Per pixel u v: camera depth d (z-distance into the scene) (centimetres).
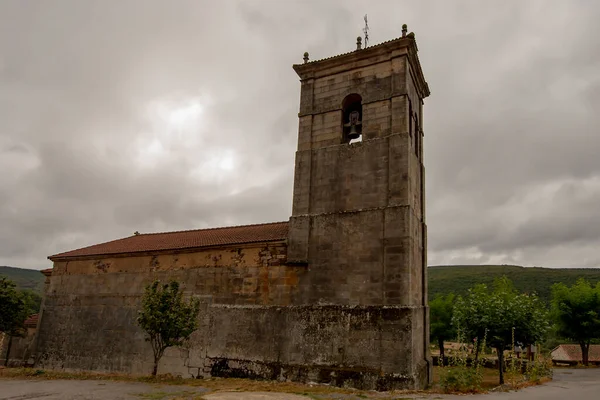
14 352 2656
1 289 2511
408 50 2005
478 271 11956
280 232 2173
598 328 3688
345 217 1889
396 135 1881
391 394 1461
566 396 1424
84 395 1438
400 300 1672
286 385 1678
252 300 1973
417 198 2033
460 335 2064
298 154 2105
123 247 2591
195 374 1988
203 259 2166
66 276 2589
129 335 2256
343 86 2123
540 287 9081
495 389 1614
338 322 1761
